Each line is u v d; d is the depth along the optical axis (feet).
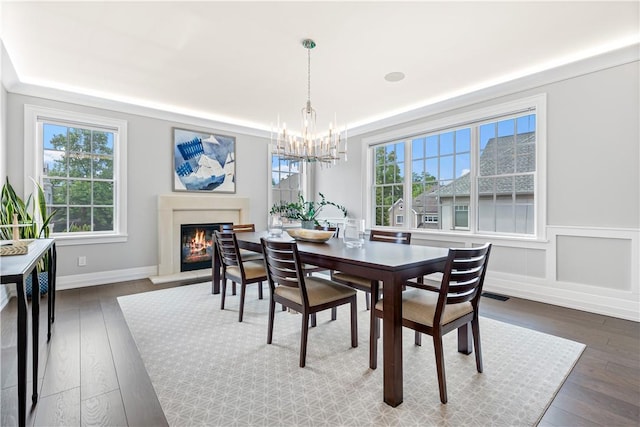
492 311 9.95
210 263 16.42
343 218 18.57
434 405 5.30
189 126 15.71
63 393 5.59
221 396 5.55
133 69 10.57
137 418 4.97
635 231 9.08
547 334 8.15
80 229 13.08
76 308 10.15
